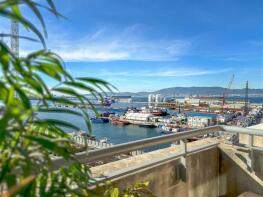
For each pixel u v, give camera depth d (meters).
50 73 0.75
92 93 0.91
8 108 0.62
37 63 0.74
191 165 3.15
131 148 2.22
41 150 0.78
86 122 0.91
